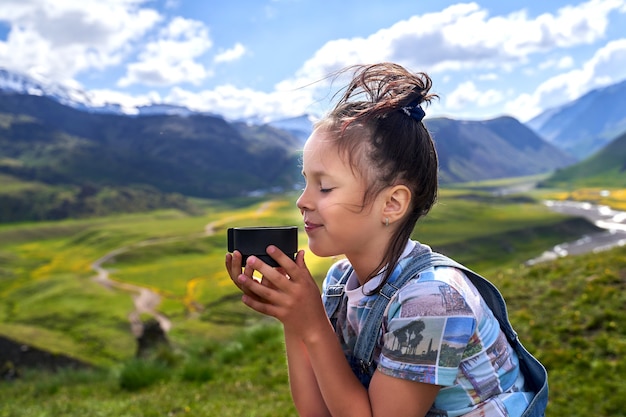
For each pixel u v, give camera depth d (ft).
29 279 336.08
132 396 27.07
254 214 606.55
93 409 23.02
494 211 494.59
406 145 4.65
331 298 5.67
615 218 492.95
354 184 4.61
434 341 4.49
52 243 489.26
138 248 410.52
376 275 4.91
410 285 4.73
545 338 26.03
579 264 36.83
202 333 198.29
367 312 5.01
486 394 4.76
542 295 32.19
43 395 30.86
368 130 4.60
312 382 5.57
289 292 4.45
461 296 4.64
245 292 4.70
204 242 432.66
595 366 22.00
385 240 4.88
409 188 4.73
